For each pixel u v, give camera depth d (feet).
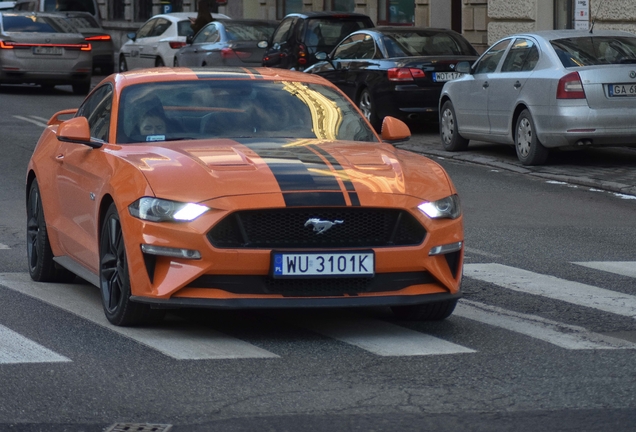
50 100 95.45
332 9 114.62
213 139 26.84
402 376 20.92
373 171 24.31
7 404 18.98
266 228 22.98
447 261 24.30
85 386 20.11
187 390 19.90
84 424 17.99
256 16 130.62
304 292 23.17
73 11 137.18
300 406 18.95
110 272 25.11
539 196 47.09
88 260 26.71
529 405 18.98
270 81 29.43
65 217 28.50
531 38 55.67
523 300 28.37
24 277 31.48
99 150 26.81
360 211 23.30
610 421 18.08
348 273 23.00
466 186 49.90
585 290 29.68
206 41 95.30
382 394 19.69
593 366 21.70
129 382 20.39
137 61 111.45
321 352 22.79
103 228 25.36
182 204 22.98
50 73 97.96
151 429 17.75
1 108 87.15
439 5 97.25
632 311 27.12
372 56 70.54
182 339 23.76
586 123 51.70
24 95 100.42
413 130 74.38
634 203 45.47
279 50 85.81
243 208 22.72
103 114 28.66
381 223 23.47
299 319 26.05
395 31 70.90
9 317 25.76
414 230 23.71
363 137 28.22
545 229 39.52
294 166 24.08
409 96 67.36
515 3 82.84
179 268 22.90
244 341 23.71
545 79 53.06
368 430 17.69
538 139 53.98
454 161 59.00
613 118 51.65
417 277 23.79
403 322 25.80
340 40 83.56
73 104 91.45
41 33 98.48
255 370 21.31
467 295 28.96
